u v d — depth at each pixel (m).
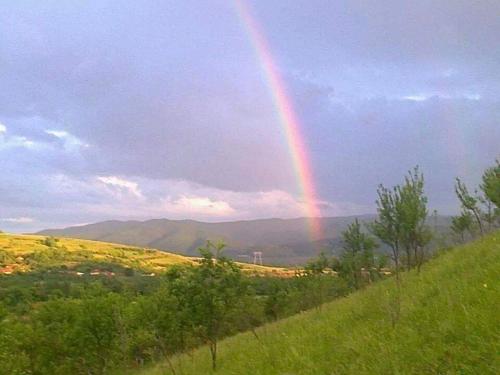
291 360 9.98
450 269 14.59
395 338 8.31
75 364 31.38
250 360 12.63
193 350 24.42
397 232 18.70
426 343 7.45
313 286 27.00
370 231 19.22
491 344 6.27
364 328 10.29
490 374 5.74
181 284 18.06
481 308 7.74
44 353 30.58
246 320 20.77
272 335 17.70
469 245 21.89
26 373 26.75
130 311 30.66
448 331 7.41
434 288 11.70
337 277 27.70
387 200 18.94
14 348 26.34
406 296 12.27
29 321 32.16
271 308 31.19
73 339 31.00
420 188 18.97
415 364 6.82
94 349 31.11
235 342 22.78
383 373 7.02
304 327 15.86
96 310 31.38
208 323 17.84
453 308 8.58
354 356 8.51
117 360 31.22
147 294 31.92
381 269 26.64
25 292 71.12
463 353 6.46
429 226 19.80
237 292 18.12
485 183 25.33
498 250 13.79
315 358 9.51
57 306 32.81
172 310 19.25
